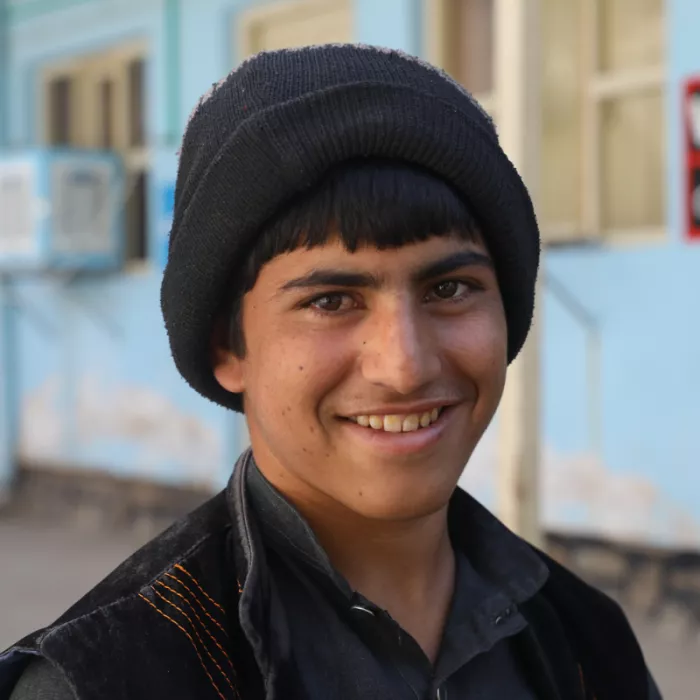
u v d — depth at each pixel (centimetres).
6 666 101
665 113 480
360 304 107
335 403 107
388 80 107
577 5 507
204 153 111
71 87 761
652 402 477
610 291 490
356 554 117
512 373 269
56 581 617
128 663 98
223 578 109
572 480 502
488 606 122
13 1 782
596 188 504
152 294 698
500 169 113
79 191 703
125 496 727
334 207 103
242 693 104
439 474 108
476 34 543
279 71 109
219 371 119
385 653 113
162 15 677
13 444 805
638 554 482
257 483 117
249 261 109
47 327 774
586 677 137
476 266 111
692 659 435
